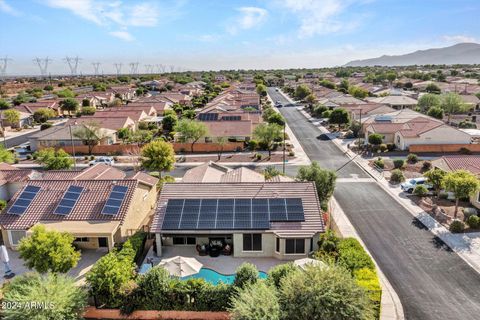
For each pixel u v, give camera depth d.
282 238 28.38
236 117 83.12
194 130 67.25
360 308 18.77
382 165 54.84
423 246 30.78
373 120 74.44
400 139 64.94
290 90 165.00
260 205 30.81
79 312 20.97
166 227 29.34
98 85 182.38
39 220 30.94
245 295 19.33
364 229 34.19
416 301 23.78
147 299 22.69
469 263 28.03
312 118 99.38
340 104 99.38
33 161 62.72
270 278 22.25
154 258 29.30
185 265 24.77
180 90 150.62
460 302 23.61
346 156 61.47
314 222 29.42
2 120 89.31
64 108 108.06
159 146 48.72
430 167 53.94
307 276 19.84
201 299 22.52
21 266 28.86
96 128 68.00
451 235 32.56
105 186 34.28
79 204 32.41
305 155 62.75
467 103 96.25
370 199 41.84
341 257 25.67
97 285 22.59
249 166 57.66
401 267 27.72
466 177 35.22
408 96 115.50
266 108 111.50
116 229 29.97
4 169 41.84
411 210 38.47
